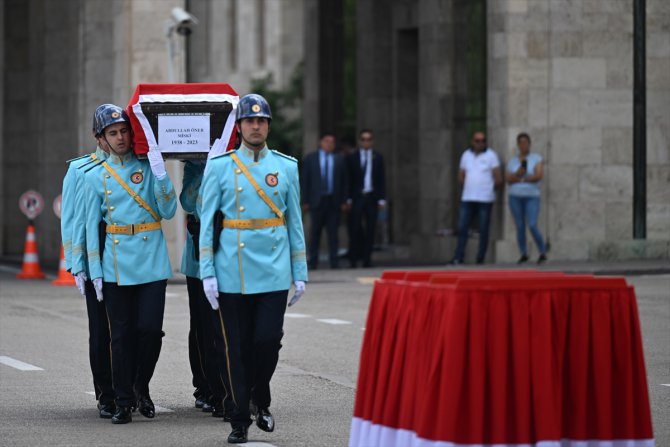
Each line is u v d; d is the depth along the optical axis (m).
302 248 19.02
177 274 43.59
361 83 61.06
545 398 14.57
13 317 33.78
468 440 14.32
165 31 46.44
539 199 47.25
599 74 48.25
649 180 48.69
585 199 48.28
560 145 48.09
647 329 30.78
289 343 28.89
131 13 47.12
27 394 22.78
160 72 47.16
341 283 42.69
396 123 59.53
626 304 15.08
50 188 59.00
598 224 48.38
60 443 18.58
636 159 48.66
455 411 14.27
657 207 48.78
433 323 14.70
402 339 15.26
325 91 65.00
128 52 47.19
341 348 28.17
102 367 20.83
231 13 130.75
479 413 14.31
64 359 26.75
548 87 47.97
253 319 18.91
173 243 45.00
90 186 20.47
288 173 18.98
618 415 15.07
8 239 62.22
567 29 48.03
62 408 21.52
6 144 62.03
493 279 14.52
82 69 53.12
